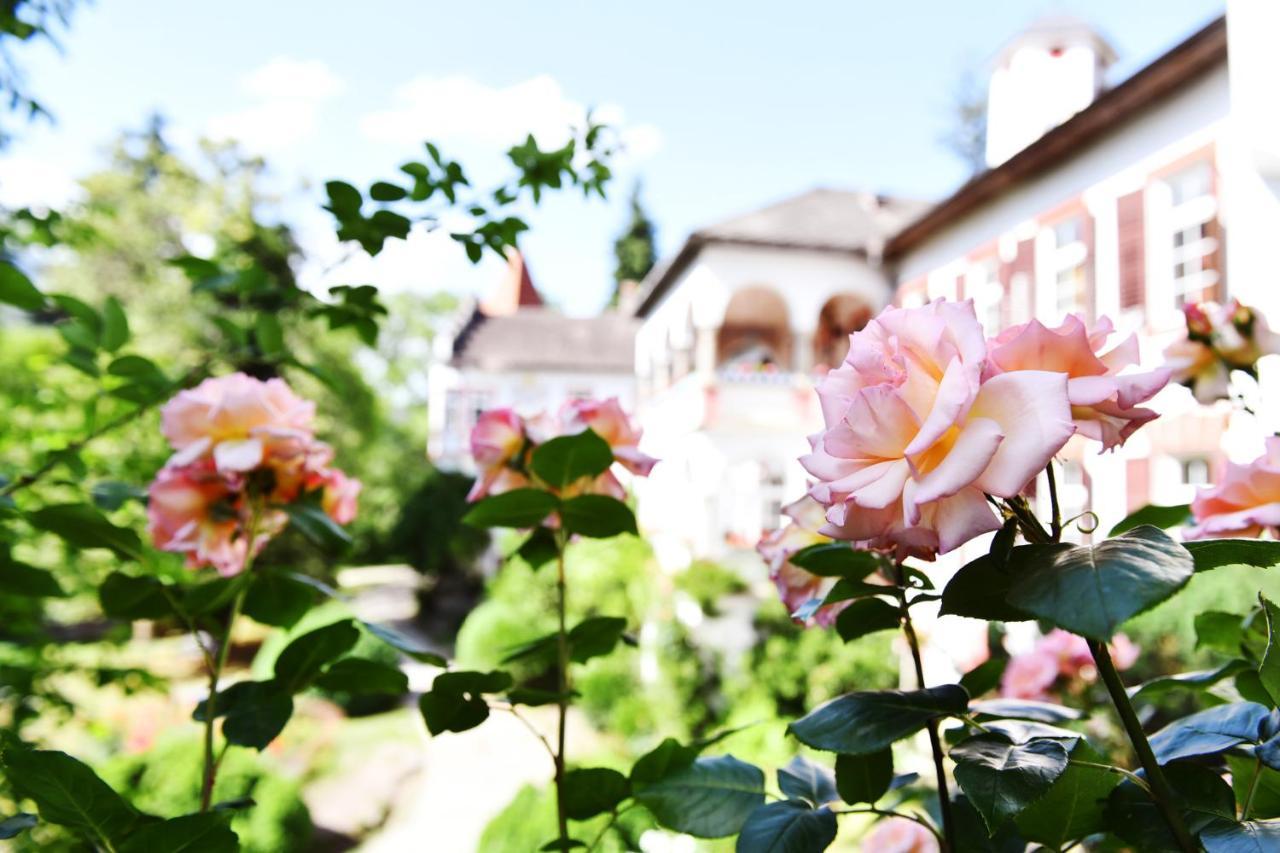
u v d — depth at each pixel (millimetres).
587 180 1430
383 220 1240
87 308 1272
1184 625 3650
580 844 875
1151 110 5941
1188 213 5637
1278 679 551
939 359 508
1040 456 446
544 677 9602
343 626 870
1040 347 527
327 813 7215
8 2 1597
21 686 1783
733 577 9438
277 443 985
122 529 945
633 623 10391
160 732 5770
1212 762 718
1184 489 5293
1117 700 542
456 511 19516
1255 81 3949
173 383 1335
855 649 8023
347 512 1135
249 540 981
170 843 659
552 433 1042
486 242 1343
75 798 649
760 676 8258
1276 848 506
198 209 11078
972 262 8547
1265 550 477
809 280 11469
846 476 521
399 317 34219
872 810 683
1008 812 501
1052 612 432
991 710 794
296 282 1366
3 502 1090
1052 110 9672
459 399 23297
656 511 14812
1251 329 1099
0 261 1142
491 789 7848
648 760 863
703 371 11672
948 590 534
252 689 892
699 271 11422
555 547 1081
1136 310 6055
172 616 958
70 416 2307
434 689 854
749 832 664
